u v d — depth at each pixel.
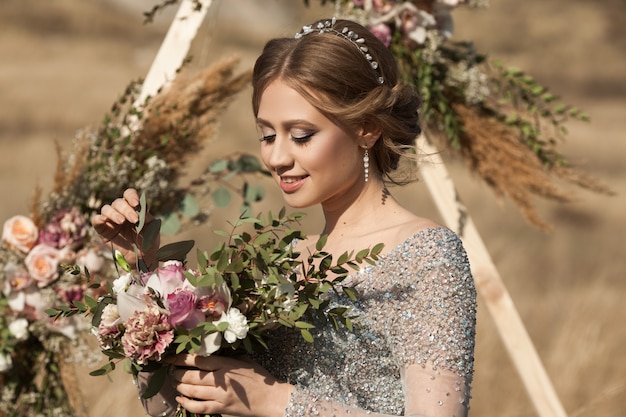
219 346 2.54
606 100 27.78
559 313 7.65
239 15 32.06
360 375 2.74
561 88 28.42
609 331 6.65
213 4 4.37
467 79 4.43
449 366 2.58
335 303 2.75
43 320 4.01
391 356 2.73
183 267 2.64
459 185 13.38
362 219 2.91
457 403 2.55
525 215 4.63
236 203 8.93
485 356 6.39
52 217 4.10
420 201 12.49
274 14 32.31
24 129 17.97
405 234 2.78
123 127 4.18
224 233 2.62
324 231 3.04
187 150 4.20
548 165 4.56
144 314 2.52
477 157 4.55
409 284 2.68
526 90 4.55
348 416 2.61
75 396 4.17
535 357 4.38
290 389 2.65
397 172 3.13
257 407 2.62
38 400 4.12
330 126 2.78
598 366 6.35
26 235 4.01
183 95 4.14
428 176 4.36
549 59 30.09
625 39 31.98
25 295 4.00
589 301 7.06
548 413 4.36
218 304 2.55
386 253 2.76
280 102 2.78
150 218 2.86
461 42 4.58
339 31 2.90
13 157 14.82
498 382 6.23
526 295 8.43
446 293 2.64
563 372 6.35
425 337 2.61
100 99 21.28
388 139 2.89
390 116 2.88
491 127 4.51
